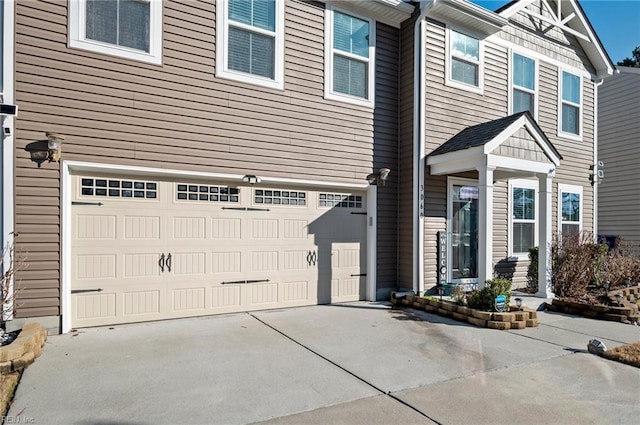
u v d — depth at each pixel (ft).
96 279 17.78
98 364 13.34
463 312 20.30
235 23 20.65
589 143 35.12
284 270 22.35
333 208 23.99
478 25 27.25
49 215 16.51
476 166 22.67
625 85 42.27
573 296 25.18
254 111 21.09
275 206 22.12
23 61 16.14
